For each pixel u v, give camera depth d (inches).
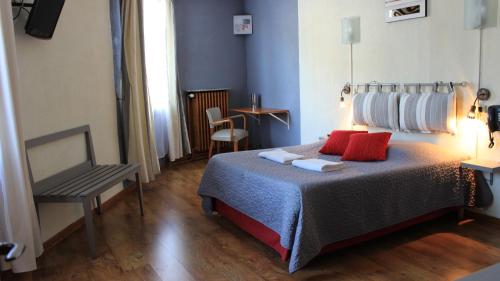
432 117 133.9
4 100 94.3
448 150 132.0
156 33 206.2
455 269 100.0
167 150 223.1
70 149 134.6
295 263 96.8
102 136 157.9
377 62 156.6
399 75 148.7
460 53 129.0
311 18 185.0
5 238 97.5
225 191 130.4
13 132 95.3
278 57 223.6
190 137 236.7
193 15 232.2
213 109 224.1
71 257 112.7
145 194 171.5
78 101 140.9
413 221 122.1
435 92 136.3
